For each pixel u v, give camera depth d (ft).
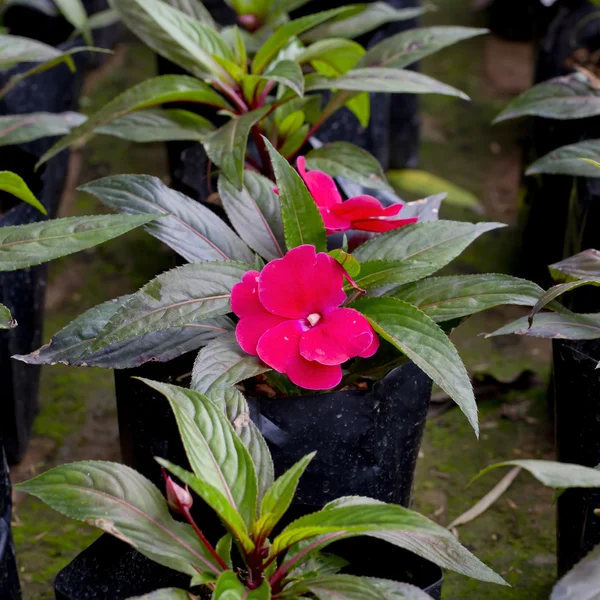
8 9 5.44
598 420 3.60
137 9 4.06
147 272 4.94
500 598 3.82
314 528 3.15
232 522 3.20
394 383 3.59
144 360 3.50
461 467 4.14
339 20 4.40
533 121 4.78
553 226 4.56
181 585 3.41
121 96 3.87
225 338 3.48
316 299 3.42
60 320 4.58
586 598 3.20
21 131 4.05
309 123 4.24
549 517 4.01
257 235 3.67
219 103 3.95
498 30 7.36
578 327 3.55
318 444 3.55
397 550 3.39
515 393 4.35
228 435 3.30
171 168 4.59
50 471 3.28
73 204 5.30
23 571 3.88
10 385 4.03
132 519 3.26
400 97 5.40
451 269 4.88
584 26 4.73
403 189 5.50
